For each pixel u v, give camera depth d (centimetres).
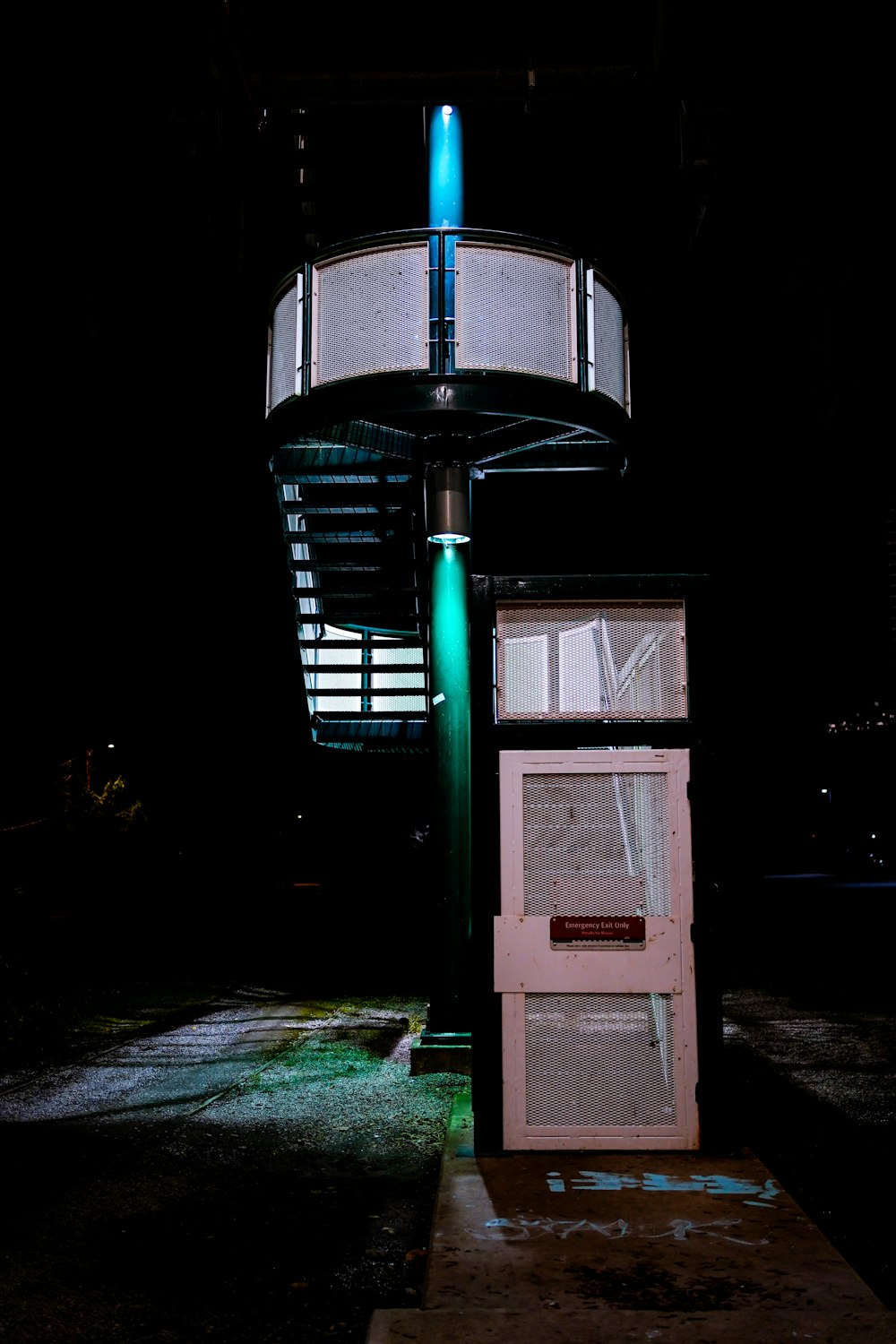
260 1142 614
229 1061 864
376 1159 581
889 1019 1073
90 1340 364
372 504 1001
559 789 556
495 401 719
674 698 565
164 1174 554
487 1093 535
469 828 822
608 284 783
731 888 3256
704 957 540
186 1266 431
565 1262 392
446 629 823
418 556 1051
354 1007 1192
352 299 734
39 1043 901
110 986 1400
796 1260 393
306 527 1052
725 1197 461
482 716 559
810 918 2616
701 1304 356
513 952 541
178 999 1283
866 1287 370
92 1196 518
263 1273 425
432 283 720
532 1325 341
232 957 1833
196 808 2977
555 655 571
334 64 856
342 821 3341
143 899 2005
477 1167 508
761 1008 1152
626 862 551
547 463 880
